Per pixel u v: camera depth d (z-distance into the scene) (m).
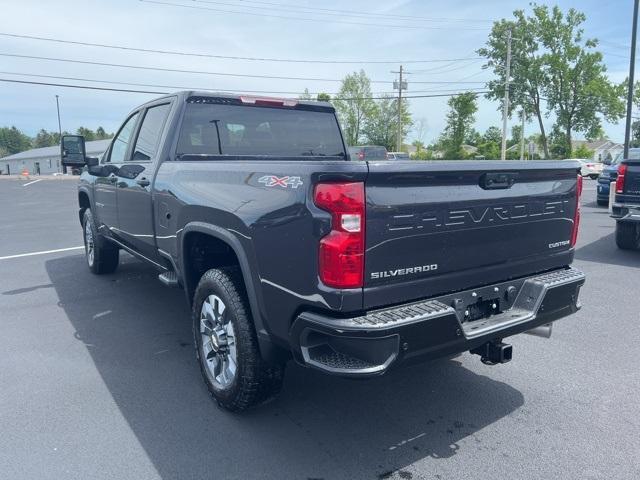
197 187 3.64
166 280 4.23
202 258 3.93
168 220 4.09
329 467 2.97
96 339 4.84
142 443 3.18
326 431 3.33
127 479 2.85
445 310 2.76
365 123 79.19
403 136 76.44
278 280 2.87
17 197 22.72
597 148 87.69
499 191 3.15
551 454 3.10
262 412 3.56
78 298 6.09
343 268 2.59
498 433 3.32
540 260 3.48
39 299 6.05
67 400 3.70
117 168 5.00
